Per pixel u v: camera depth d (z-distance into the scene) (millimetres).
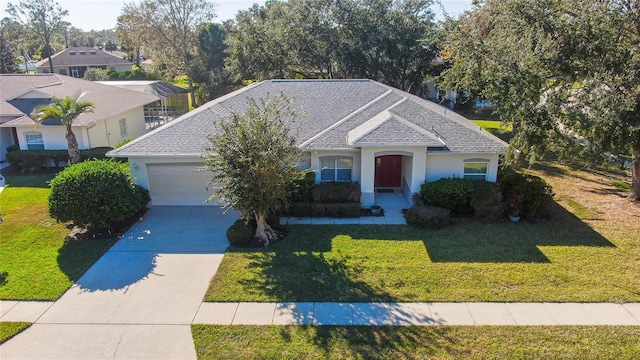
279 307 11414
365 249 14633
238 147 14148
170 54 61062
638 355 9328
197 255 14516
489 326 10414
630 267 13125
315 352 9656
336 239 15484
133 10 57094
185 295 12094
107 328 10688
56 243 15594
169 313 11250
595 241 14961
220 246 15180
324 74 47344
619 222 16594
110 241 15656
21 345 10102
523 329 10281
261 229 15375
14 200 20344
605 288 11969
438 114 19969
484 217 16938
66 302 11820
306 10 42156
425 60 43156
